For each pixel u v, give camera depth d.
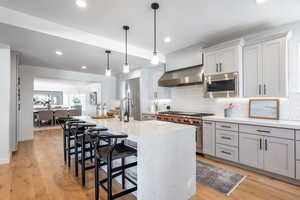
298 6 2.20
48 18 2.54
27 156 3.44
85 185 2.25
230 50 2.99
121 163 2.30
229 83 3.02
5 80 3.10
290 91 2.59
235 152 2.77
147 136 1.58
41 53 3.76
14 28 2.42
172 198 1.80
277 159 2.30
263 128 2.44
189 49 3.85
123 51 3.70
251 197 1.95
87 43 3.11
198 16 2.49
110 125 2.23
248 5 2.19
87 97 9.76
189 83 3.77
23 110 4.91
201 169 2.73
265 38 2.65
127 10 2.32
